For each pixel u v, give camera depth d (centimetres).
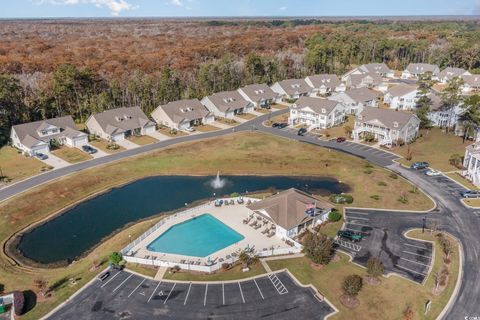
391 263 5241
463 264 5194
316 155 9112
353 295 4609
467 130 9719
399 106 12938
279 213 6044
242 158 9038
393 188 7450
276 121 12019
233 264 5300
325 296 4650
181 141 10238
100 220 6700
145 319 4338
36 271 5353
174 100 13312
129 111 11088
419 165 8294
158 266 5272
